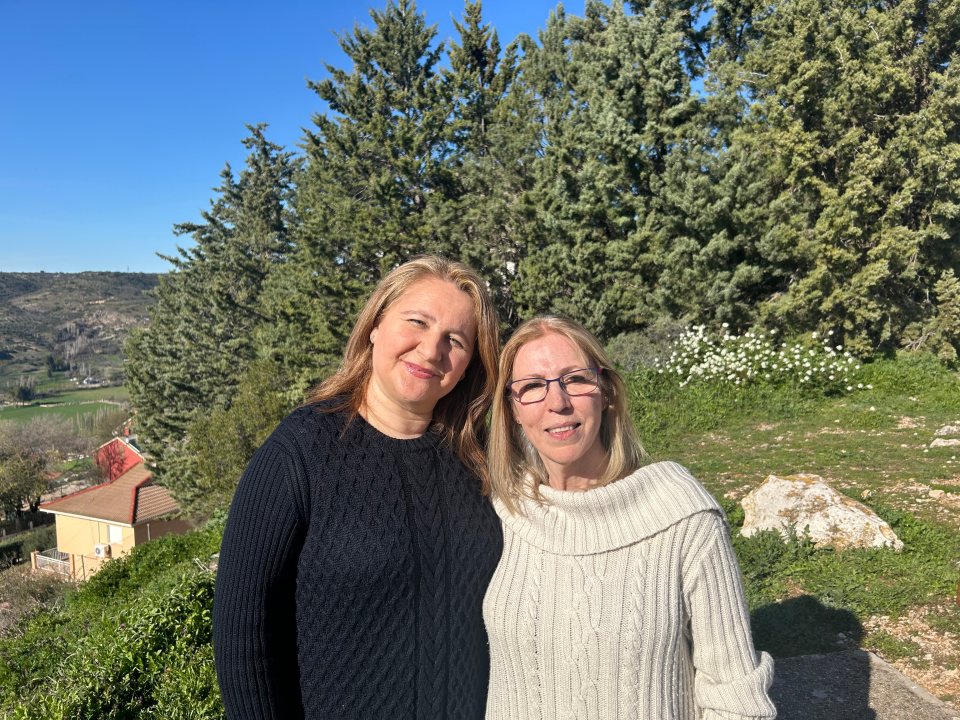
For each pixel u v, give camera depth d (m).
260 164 35.06
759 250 15.12
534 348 1.75
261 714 1.51
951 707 3.41
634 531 1.61
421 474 1.69
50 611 11.38
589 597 1.57
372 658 1.53
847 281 14.70
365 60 24.61
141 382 37.16
